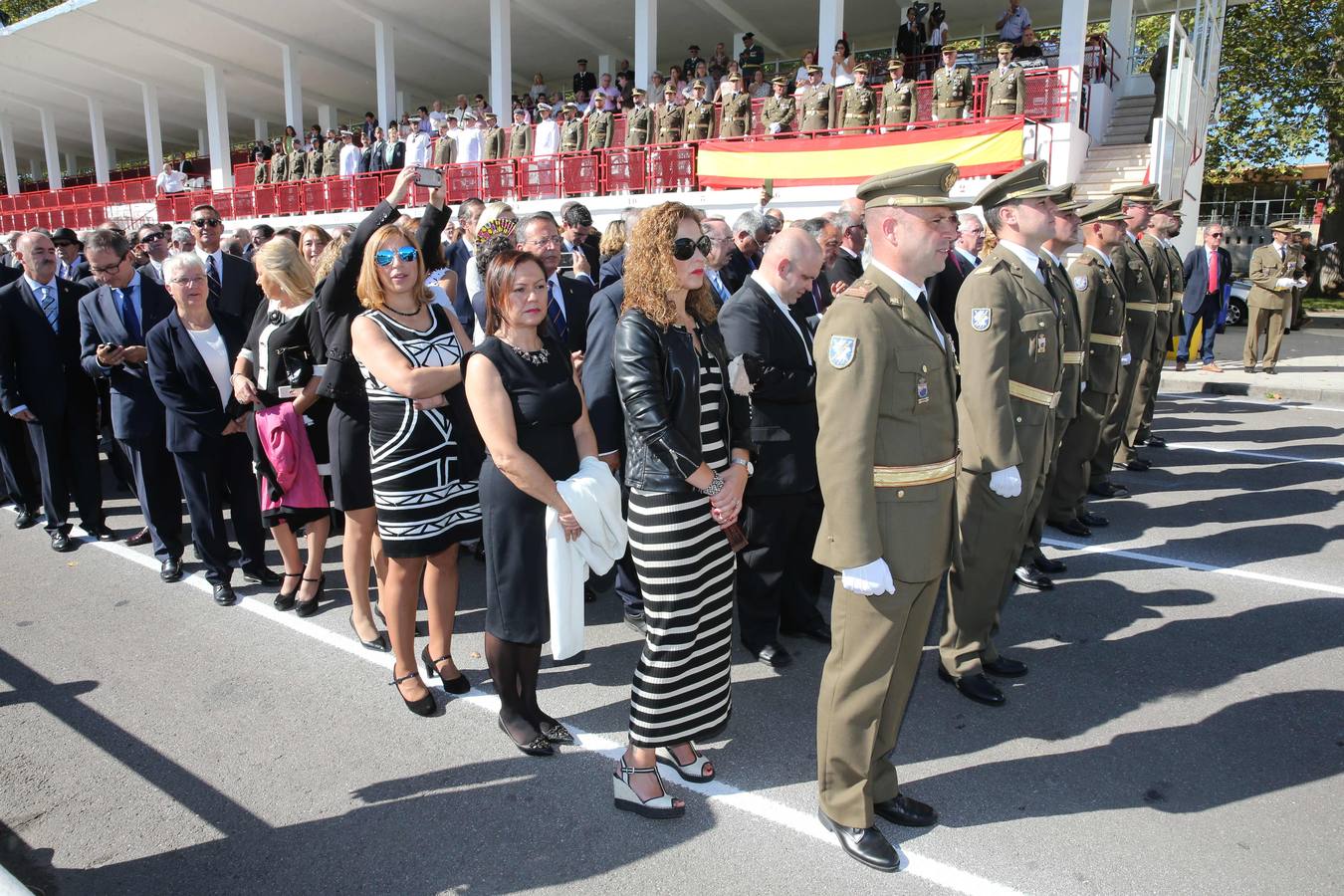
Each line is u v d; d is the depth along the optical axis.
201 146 30.14
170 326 4.36
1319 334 15.87
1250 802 2.84
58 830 2.77
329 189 16.53
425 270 3.85
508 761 3.15
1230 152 23.55
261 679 3.76
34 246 5.19
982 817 2.79
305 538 5.82
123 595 4.70
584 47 20.16
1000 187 3.47
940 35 14.51
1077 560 5.05
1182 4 17.44
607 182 12.86
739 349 3.52
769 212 5.62
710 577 2.73
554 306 5.00
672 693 2.74
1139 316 5.95
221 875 2.57
